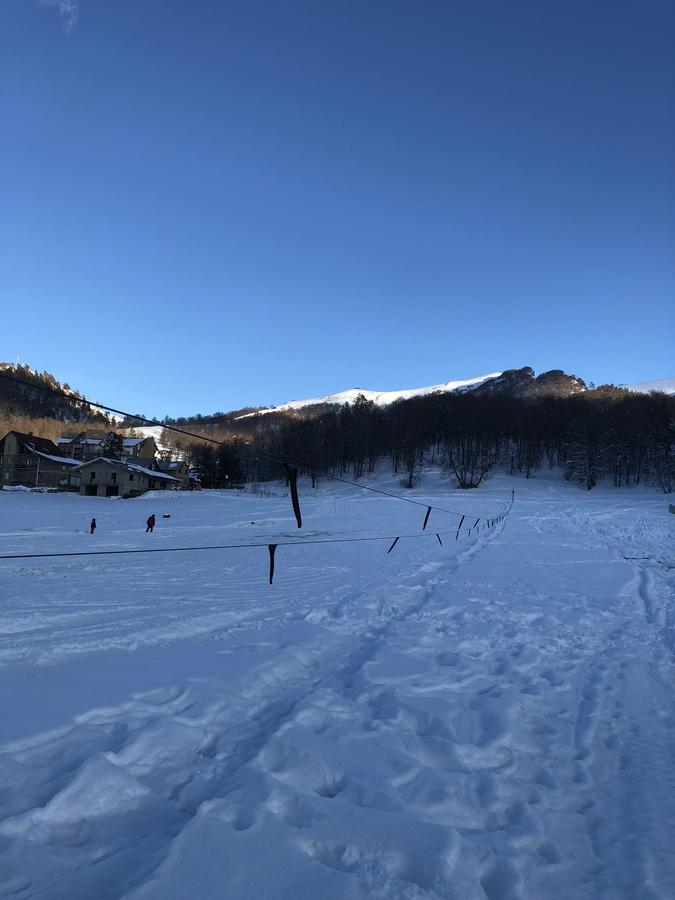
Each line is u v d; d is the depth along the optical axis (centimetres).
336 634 777
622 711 518
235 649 652
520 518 4088
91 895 238
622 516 4425
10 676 523
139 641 690
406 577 1341
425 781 354
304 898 235
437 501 6338
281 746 386
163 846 268
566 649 738
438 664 644
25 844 264
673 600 1087
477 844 293
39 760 348
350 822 296
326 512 4819
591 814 342
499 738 430
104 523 3450
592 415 10694
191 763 368
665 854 297
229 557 1762
